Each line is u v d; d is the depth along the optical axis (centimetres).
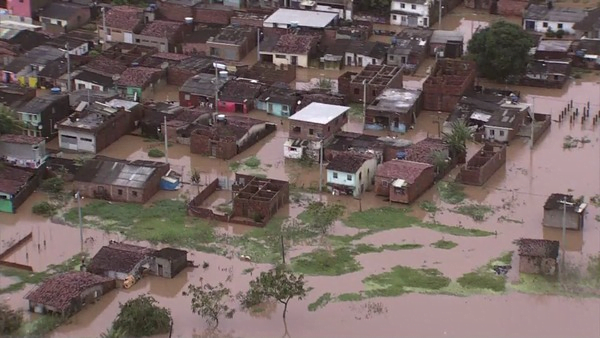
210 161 12988
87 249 10819
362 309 9700
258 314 9612
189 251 10775
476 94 14575
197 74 15150
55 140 13650
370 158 12244
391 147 12744
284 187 11731
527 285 10106
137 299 9450
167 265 10181
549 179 12462
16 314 9406
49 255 10712
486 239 11019
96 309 9725
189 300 9875
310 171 12719
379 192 12025
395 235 11119
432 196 12044
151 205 11800
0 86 14675
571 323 9469
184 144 13425
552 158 13075
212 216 11431
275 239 11000
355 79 14875
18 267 10419
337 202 11888
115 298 9906
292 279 9650
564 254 10712
